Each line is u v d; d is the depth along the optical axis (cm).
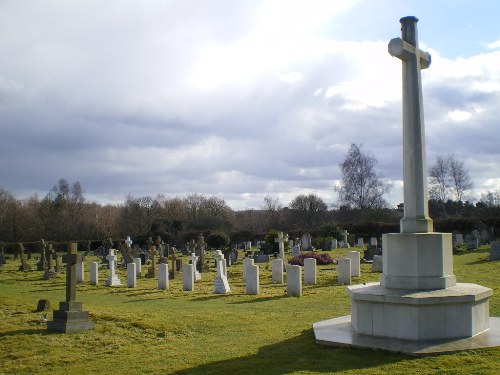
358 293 1047
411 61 1103
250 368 930
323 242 4975
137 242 7138
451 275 1071
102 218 9694
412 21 1130
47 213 8994
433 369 844
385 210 7538
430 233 1051
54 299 2141
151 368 998
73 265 1423
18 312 1664
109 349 1197
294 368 906
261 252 4762
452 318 988
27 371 1059
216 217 9781
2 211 8738
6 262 5294
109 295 2405
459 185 8812
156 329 1357
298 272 2050
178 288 2597
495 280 2150
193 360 1027
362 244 5259
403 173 1108
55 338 1308
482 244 4469
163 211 10094
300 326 1277
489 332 1030
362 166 7800
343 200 7906
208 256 5028
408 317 987
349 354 953
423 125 1109
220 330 1313
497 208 7706
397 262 1062
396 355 923
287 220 9856
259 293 2216
